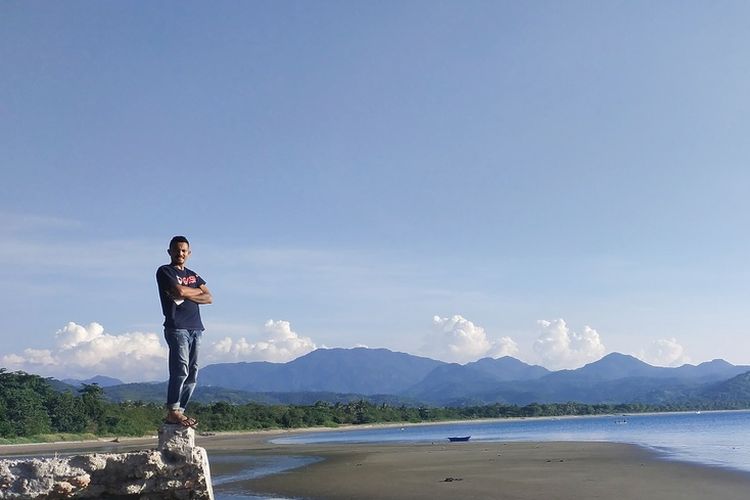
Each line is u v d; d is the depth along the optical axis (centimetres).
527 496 2098
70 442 7981
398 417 18688
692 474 2569
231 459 4494
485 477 2709
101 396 10406
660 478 2464
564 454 3969
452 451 4762
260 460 4319
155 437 9225
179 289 847
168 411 835
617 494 2077
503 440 6912
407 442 7088
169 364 844
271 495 2409
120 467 793
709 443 4994
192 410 13088
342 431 13400
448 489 2358
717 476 2480
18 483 744
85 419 9031
